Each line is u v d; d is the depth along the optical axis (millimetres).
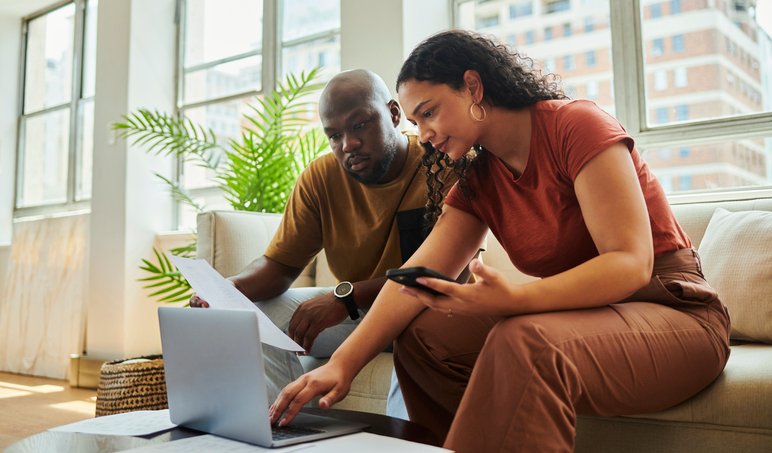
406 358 1258
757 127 2281
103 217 3986
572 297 915
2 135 5145
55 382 4062
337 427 980
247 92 3928
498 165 1212
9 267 4676
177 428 1039
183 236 3814
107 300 3900
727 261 1628
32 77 5188
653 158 2518
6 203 5148
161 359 2707
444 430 1266
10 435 2549
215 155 4043
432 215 1411
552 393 834
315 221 1886
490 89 1121
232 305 1194
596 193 995
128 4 4043
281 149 2854
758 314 1545
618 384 931
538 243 1173
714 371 1076
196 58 4207
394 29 2826
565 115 1083
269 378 1487
